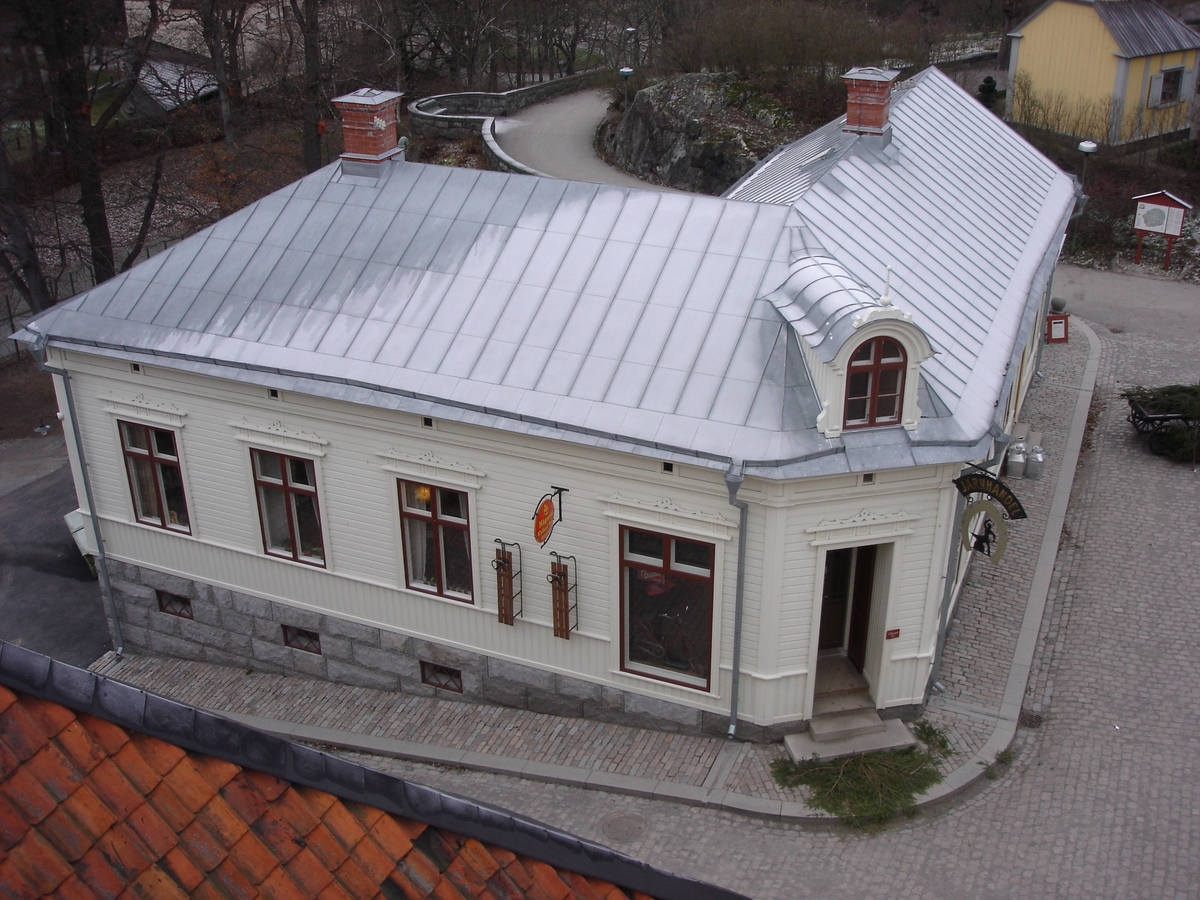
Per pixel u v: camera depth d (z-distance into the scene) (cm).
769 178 2188
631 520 1458
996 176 2238
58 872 535
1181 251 3447
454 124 4612
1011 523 2041
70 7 2964
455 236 1697
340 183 1825
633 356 1463
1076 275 3372
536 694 1656
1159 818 1388
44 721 561
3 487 2603
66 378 1808
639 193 1659
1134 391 2380
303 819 588
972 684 1625
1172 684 1633
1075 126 3841
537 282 1595
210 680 1884
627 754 1546
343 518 1686
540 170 4147
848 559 1555
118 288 1792
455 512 1616
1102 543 1992
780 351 1405
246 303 1712
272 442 1681
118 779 561
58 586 2214
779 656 1460
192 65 3712
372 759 1641
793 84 4000
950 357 1493
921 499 1402
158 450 1814
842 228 1647
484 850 622
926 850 1361
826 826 1403
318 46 3822
